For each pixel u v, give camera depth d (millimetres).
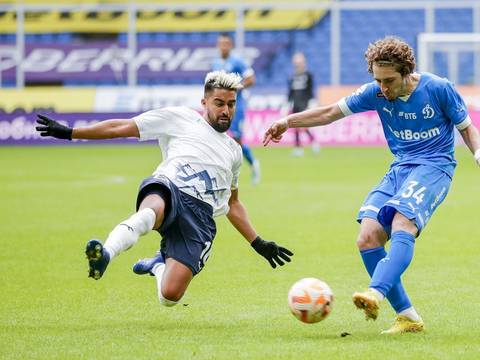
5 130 113312
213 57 120062
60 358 21500
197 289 31453
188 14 125250
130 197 60062
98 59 120062
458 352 21781
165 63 119812
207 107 25688
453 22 125000
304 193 62250
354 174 75625
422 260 37125
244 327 25391
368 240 24109
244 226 26406
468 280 32750
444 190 24453
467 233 44531
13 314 27359
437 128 24734
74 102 112688
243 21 124750
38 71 119688
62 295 30484
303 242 41969
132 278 33656
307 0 122875
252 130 111125
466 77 121625
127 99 111938
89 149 108688
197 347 22547
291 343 22984
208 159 25328
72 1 126688
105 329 25125
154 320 26500
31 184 68562
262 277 33719
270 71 121875
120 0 125938
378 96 25125
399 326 24438
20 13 116688
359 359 21062
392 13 125125
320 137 111438
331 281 32938
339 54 124500
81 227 46656
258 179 68562
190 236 25047
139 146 114188
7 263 36750
